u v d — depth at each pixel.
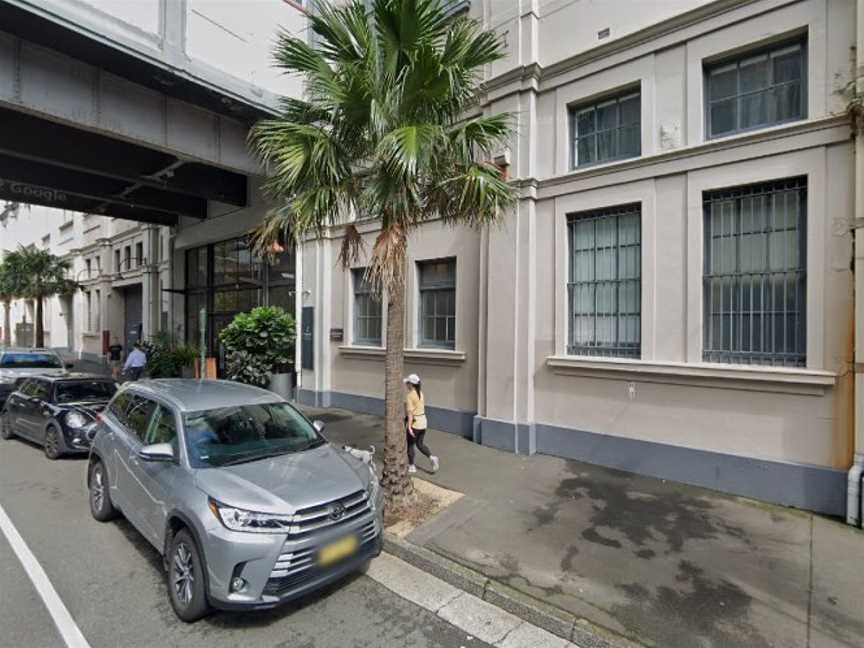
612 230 6.42
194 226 15.41
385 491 4.97
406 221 4.91
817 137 4.80
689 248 5.61
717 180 5.41
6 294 24.41
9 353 11.44
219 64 8.70
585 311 6.65
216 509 3.09
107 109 8.09
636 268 6.21
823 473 4.77
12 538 4.36
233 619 3.21
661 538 4.31
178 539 3.29
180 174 11.71
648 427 5.92
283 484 3.37
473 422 7.60
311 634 3.08
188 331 16.47
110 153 10.28
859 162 4.50
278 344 11.14
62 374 8.07
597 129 6.62
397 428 4.99
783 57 5.21
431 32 4.69
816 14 4.85
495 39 4.95
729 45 5.38
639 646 2.92
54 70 7.46
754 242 5.32
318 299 10.69
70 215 25.70
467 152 4.98
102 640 2.96
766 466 5.09
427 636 3.09
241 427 4.07
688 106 5.66
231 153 9.93
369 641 3.02
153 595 3.47
